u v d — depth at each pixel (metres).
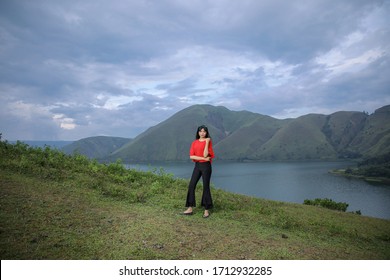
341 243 7.19
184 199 9.27
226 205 9.25
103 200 8.01
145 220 6.66
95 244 5.26
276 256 5.49
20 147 12.14
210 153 7.57
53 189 8.11
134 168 13.13
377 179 181.38
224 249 5.55
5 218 5.80
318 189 149.25
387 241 8.57
